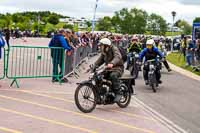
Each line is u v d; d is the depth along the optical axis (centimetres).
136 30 8625
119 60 982
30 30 8900
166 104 1157
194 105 1161
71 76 1656
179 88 1540
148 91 1411
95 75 961
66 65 1490
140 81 1692
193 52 2459
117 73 984
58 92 1220
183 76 2044
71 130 770
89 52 2828
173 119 948
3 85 1282
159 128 834
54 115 898
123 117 925
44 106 991
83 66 2155
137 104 1121
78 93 944
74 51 1700
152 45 1454
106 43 977
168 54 4503
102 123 848
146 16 8856
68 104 1038
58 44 1430
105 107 1034
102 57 995
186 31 8331
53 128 777
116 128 809
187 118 969
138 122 881
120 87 1004
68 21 6938
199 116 999
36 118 856
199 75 2191
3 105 972
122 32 8556
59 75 1420
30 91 1201
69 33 1766
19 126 778
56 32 1459
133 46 1883
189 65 2661
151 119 924
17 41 5372
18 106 971
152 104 1143
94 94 962
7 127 764
